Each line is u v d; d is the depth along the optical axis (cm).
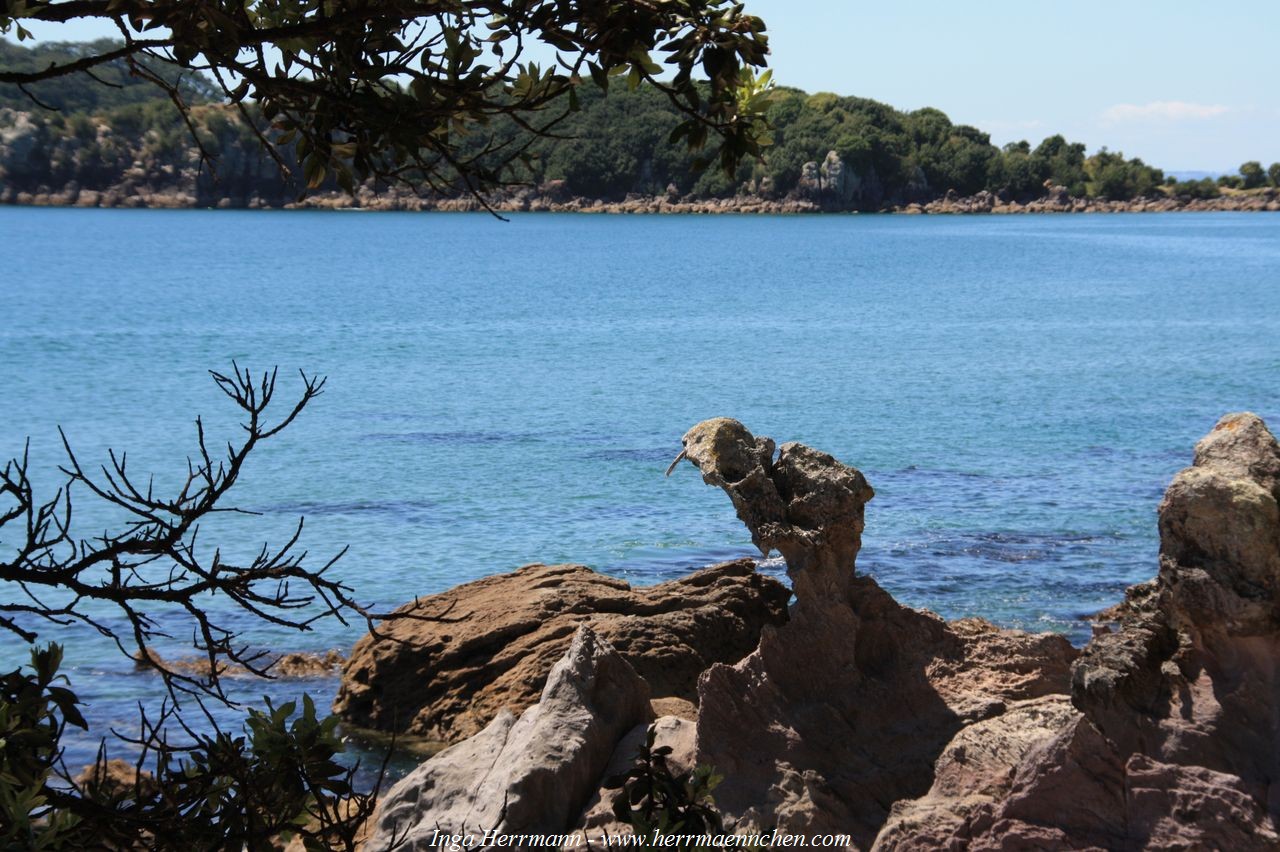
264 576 456
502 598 1587
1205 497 717
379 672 1544
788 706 884
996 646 950
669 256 17038
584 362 6181
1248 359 6038
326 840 511
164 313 8869
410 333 7631
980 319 8394
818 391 5100
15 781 417
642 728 898
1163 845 681
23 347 6750
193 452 3759
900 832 757
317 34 471
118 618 1975
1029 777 726
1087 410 4491
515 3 483
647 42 483
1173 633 748
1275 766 699
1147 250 17525
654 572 2428
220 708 1619
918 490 3066
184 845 464
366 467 3466
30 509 442
